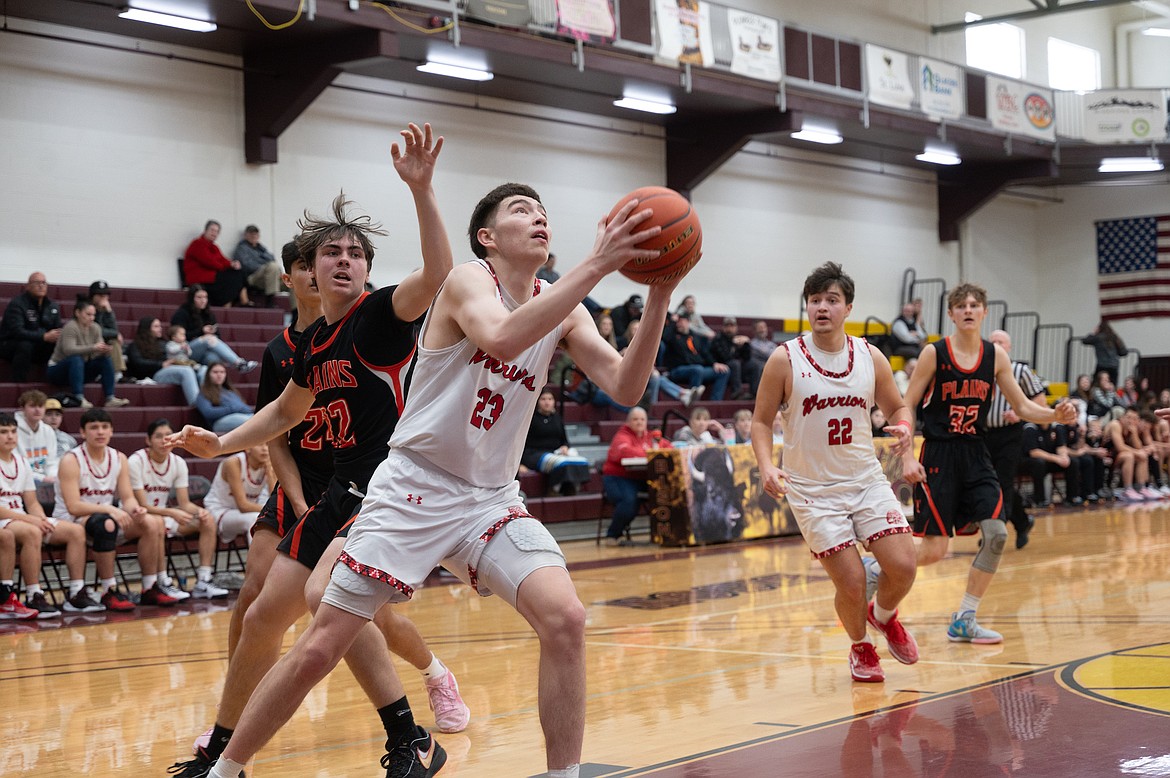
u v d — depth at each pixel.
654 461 11.04
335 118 13.95
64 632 6.66
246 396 11.38
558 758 2.50
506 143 15.57
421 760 3.12
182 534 8.30
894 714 3.76
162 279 12.52
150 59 12.50
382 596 2.65
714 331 17.11
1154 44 24.52
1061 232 23.84
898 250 21.03
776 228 18.94
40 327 10.52
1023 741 3.30
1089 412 18.06
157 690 4.79
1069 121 20.80
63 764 3.57
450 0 12.47
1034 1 20.97
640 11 14.30
